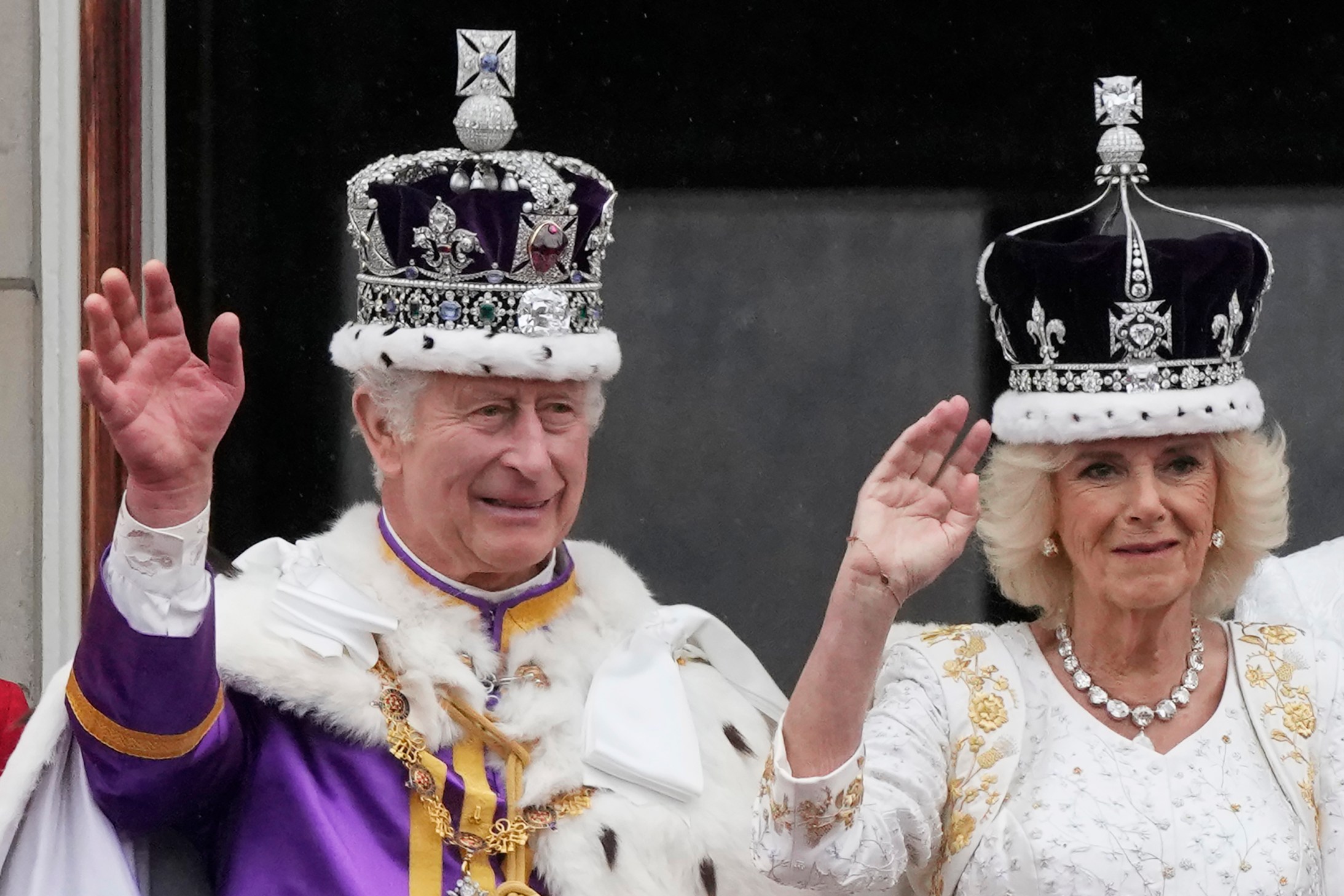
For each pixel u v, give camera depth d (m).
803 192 23.16
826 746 10.00
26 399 15.91
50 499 15.88
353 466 19.42
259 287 18.66
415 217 11.35
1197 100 22.39
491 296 11.30
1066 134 22.59
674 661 12.05
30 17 15.94
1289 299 22.81
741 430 23.72
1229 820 10.53
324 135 18.98
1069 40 22.33
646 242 23.31
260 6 18.25
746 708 12.35
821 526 23.72
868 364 23.59
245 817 10.99
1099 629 11.10
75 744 10.83
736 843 11.49
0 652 15.91
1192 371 10.97
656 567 23.69
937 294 23.36
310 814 10.87
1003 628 11.47
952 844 10.73
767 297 23.52
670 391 23.67
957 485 10.24
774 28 22.16
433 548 11.62
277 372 19.12
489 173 11.44
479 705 11.28
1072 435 10.89
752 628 23.66
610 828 11.16
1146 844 10.42
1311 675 11.09
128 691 10.25
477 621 11.60
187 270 17.97
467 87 11.74
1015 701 10.98
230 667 10.91
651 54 22.05
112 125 16.19
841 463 23.75
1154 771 10.70
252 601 11.36
